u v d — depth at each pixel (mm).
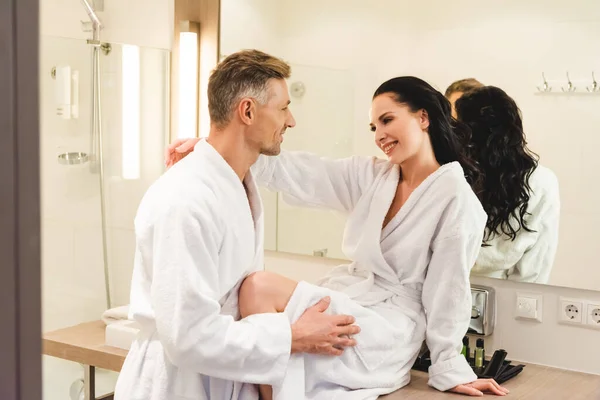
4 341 618
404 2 2311
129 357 1896
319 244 2527
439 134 2164
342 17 2424
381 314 2066
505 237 2209
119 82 2668
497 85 2182
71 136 2580
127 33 2867
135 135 2727
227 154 1953
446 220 2049
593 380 2131
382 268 2152
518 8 2141
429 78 2287
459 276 2041
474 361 2195
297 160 2283
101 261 2705
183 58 2686
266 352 1762
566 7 2078
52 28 2920
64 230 2584
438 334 2061
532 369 2213
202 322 1720
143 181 2775
